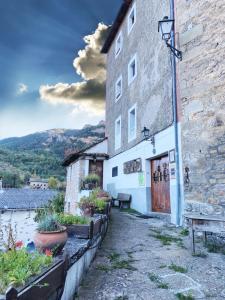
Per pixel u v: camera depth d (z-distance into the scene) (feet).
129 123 38.86
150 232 19.52
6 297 4.57
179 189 22.40
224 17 18.89
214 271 11.46
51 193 107.24
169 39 22.58
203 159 18.93
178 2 22.53
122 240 17.02
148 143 30.81
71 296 8.77
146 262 12.64
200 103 19.62
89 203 18.98
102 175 48.93
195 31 20.63
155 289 9.68
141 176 32.58
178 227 21.31
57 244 8.57
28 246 8.77
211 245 15.61
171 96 25.40
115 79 48.80
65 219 12.48
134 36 39.32
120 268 11.80
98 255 13.66
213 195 17.90
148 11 33.83
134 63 39.63
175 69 24.21
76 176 49.98
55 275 6.75
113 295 9.17
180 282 10.31
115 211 33.65
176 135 23.32
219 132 18.13
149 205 30.58
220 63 18.67
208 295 9.24
